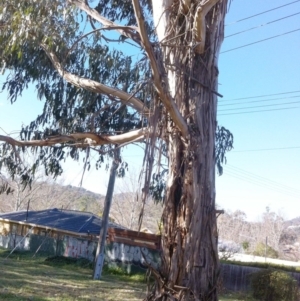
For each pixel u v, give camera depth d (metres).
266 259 32.16
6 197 44.06
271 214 52.72
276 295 18.28
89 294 13.40
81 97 9.80
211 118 6.14
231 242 43.66
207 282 5.62
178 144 5.81
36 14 9.23
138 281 18.27
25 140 9.35
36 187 39.25
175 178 5.77
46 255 24.11
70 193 43.34
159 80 5.33
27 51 9.76
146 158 5.34
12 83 10.48
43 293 12.61
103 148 10.36
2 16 9.39
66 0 9.28
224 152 10.39
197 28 6.02
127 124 9.59
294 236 53.91
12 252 24.31
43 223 26.09
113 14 10.44
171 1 6.35
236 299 17.58
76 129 9.82
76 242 23.48
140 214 5.17
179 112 5.65
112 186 17.95
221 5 6.57
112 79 9.85
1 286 12.86
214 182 6.00
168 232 5.71
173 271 5.57
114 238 20.86
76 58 9.65
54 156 10.48
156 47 5.48
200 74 6.18
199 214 5.68
